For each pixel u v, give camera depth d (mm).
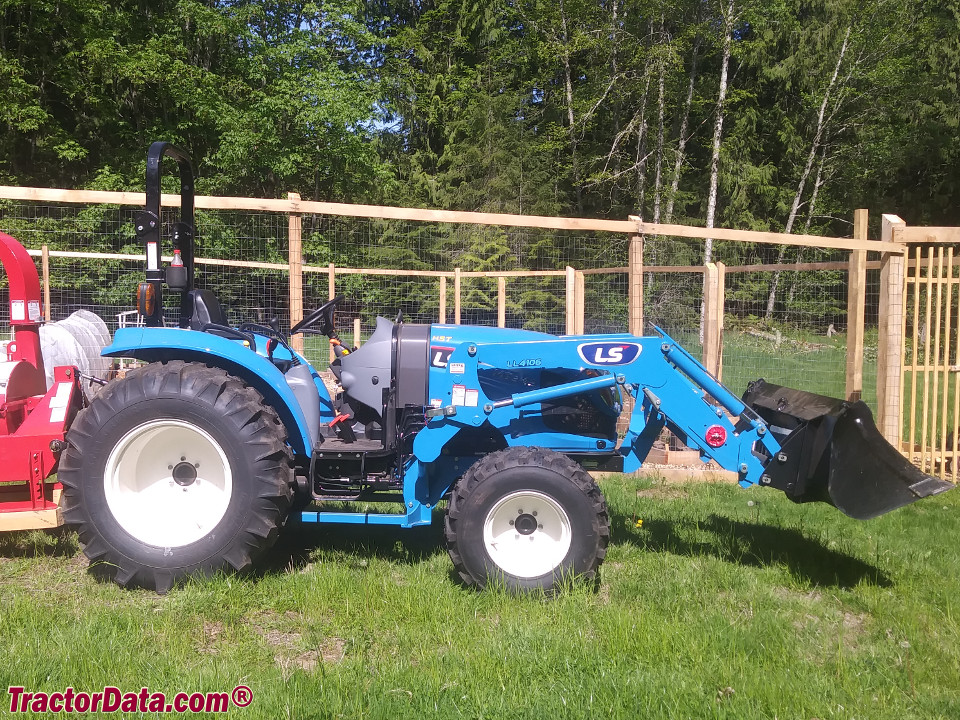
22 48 18312
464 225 18922
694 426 3953
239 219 16344
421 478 3848
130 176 18141
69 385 3975
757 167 22984
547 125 22672
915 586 3896
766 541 4566
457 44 24875
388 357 3895
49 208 15266
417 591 3500
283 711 2445
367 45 22281
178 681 2609
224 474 3611
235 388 3578
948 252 6574
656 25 20219
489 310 14461
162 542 3535
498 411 3818
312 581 3586
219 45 21250
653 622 3223
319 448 3912
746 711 2553
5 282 9258
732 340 12289
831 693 2723
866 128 21156
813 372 9703
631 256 6035
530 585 3496
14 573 3697
